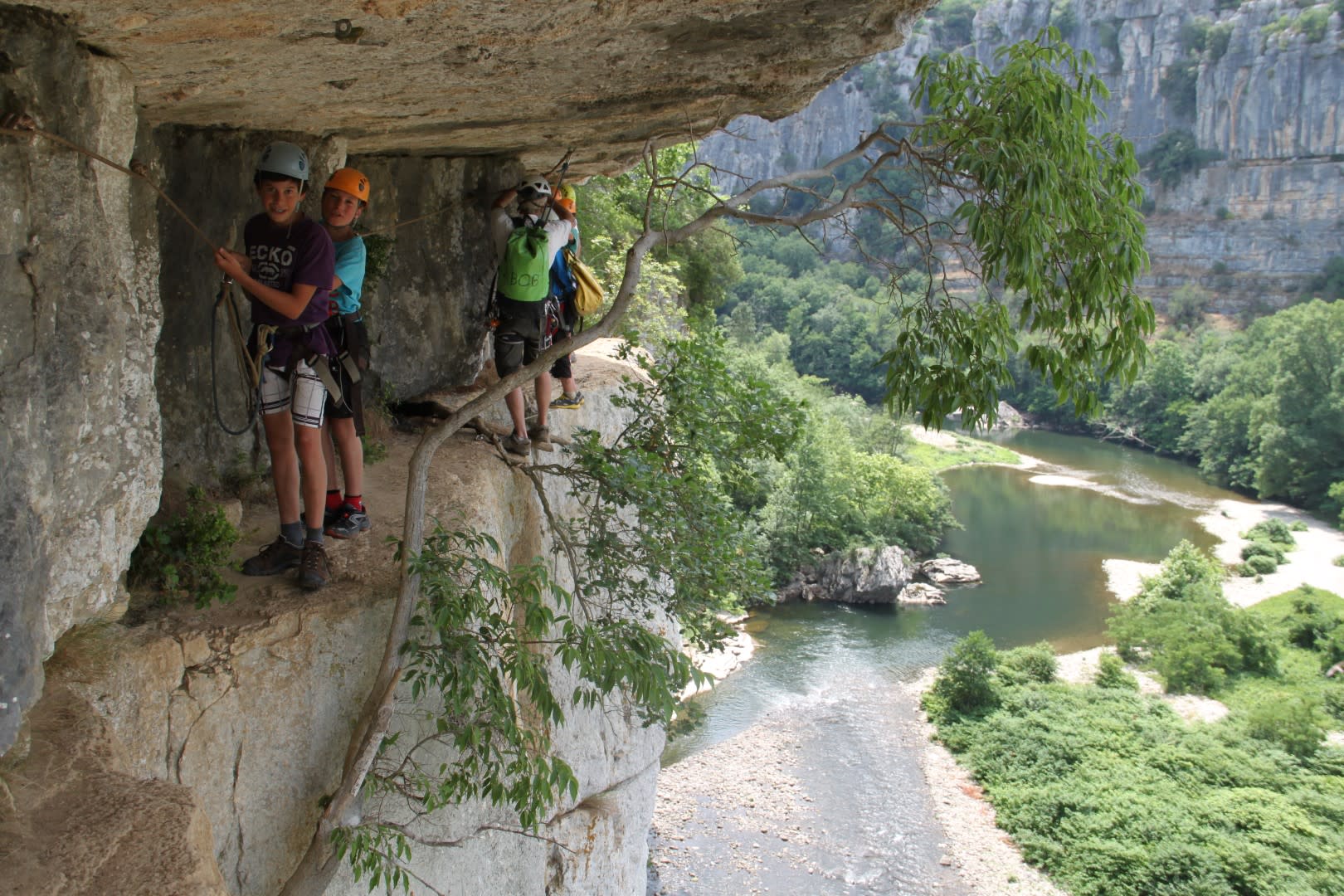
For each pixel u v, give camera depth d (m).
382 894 4.59
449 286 7.74
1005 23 120.44
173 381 5.11
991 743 22.94
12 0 2.72
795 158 119.12
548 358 4.48
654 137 6.02
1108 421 69.44
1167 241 103.50
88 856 2.71
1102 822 19.62
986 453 61.03
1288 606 34.84
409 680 4.53
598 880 7.56
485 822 5.24
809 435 35.38
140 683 3.69
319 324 4.44
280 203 4.15
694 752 22.23
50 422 2.96
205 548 4.27
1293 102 96.69
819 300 86.12
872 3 3.96
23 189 2.82
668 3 3.58
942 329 5.33
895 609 32.91
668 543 5.89
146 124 4.63
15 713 2.84
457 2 3.15
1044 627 31.95
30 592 2.89
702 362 6.62
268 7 2.93
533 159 8.00
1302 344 52.31
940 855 18.98
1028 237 4.53
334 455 5.72
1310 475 49.91
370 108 4.84
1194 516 48.06
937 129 5.00
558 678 6.99
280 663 4.11
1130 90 109.69
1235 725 24.78
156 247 4.31
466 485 5.95
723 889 17.52
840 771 21.72
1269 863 18.36
